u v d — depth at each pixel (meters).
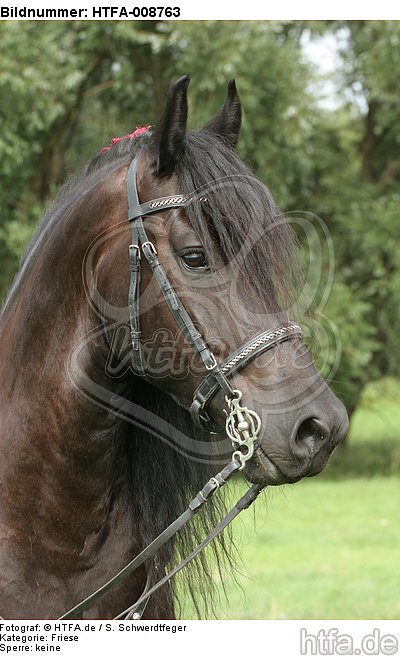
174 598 3.74
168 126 2.75
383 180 18.50
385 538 10.52
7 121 13.92
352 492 14.78
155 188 2.82
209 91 14.55
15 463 2.98
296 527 11.31
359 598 7.28
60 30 14.23
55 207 3.18
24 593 2.90
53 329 3.00
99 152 3.20
